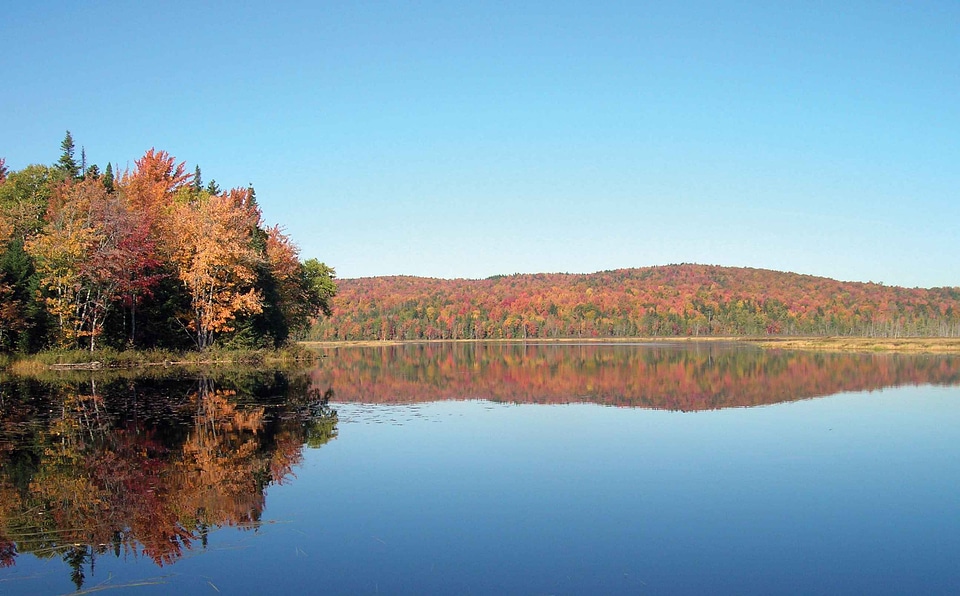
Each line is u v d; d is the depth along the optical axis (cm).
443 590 843
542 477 1393
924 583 884
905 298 18888
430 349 9519
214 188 7838
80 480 1334
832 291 19412
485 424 2062
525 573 899
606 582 875
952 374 4222
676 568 924
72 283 4175
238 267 4753
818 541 1034
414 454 1605
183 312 4819
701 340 14775
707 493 1290
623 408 2500
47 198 5975
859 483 1373
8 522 1087
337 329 15950
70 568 904
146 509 1159
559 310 17988
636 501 1234
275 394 2800
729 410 2455
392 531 1057
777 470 1479
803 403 2688
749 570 920
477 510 1169
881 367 4909
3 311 4025
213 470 1427
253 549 976
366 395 2853
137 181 6047
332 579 874
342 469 1448
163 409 2305
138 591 834
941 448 1725
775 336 16638
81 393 2759
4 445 1680
